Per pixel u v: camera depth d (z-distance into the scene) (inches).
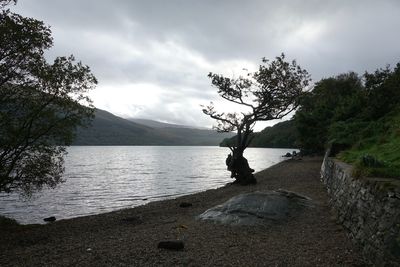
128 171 2431.1
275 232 506.6
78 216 888.9
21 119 654.5
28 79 649.0
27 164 671.1
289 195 652.1
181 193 1322.6
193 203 902.4
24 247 525.3
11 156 657.0
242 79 1214.3
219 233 511.2
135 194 1315.2
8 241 581.3
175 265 385.7
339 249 412.5
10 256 462.9
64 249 481.4
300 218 569.9
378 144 716.0
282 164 2103.8
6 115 625.6
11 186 688.4
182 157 4867.1
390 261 301.0
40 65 648.4
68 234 620.1
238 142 1215.6
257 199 620.1
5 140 639.8
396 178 386.3
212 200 925.2
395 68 1284.4
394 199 314.2
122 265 390.3
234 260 397.1
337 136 1067.3
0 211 994.7
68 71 687.1
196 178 1932.8
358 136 968.3
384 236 319.3
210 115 1211.9
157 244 463.5
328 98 2206.0
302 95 1267.2
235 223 553.0
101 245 486.0
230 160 1216.8
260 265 379.2
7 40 593.9
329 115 1958.7
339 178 582.2
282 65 1208.2
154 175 2129.7
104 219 756.6
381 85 1167.6
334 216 557.6
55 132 703.1
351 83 2549.2
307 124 1983.3
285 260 390.3
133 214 799.1
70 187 1525.6
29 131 657.6
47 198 1226.0
